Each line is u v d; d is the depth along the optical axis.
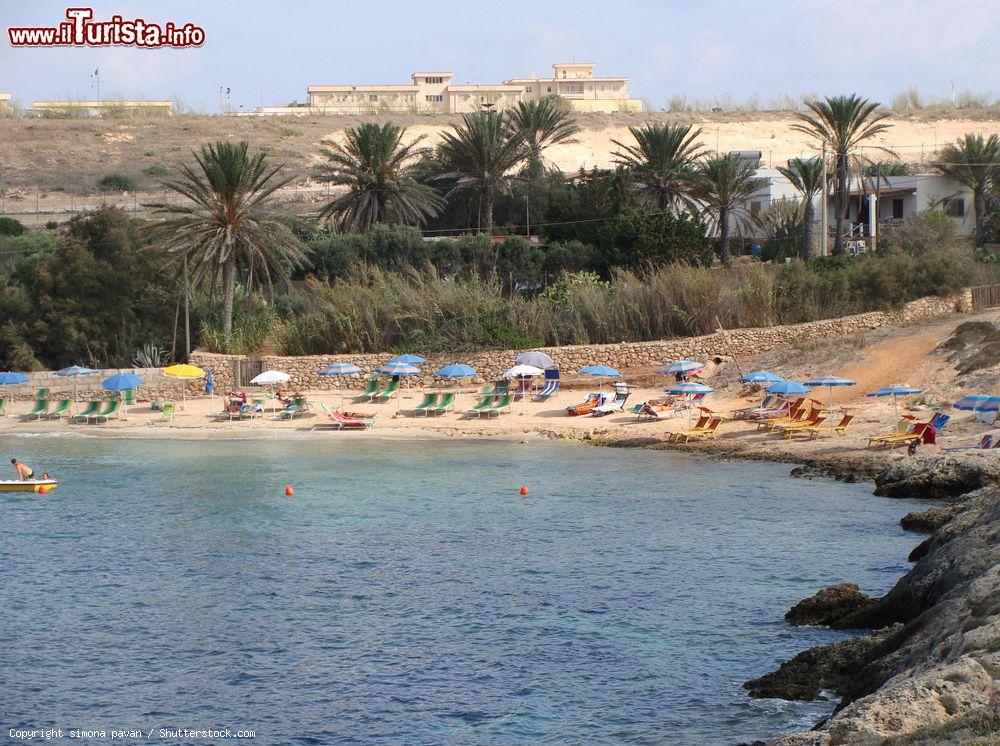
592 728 23.61
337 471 52.84
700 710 24.16
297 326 76.62
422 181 117.38
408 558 37.06
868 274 77.31
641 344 72.00
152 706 25.34
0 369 79.69
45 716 24.81
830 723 18.70
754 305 75.56
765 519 41.31
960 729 17.36
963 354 63.78
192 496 47.47
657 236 93.94
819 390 63.44
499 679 26.47
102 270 80.88
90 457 57.72
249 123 187.25
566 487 48.25
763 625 29.50
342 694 25.86
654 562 35.88
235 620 30.98
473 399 69.56
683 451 56.19
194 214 77.81
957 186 114.88
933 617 23.72
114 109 198.88
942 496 43.81
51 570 36.22
